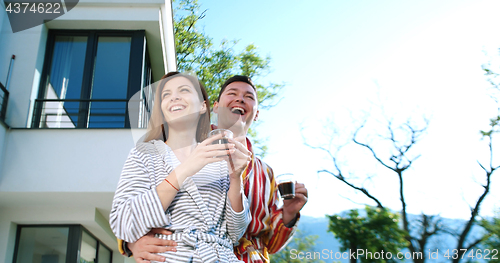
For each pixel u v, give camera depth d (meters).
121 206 0.90
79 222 5.54
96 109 5.86
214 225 0.97
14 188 4.79
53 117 5.73
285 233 1.30
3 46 5.82
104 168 4.91
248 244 1.18
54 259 5.41
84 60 6.16
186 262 0.88
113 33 6.33
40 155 4.93
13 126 5.39
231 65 9.09
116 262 7.05
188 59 9.15
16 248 5.43
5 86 5.59
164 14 6.39
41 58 5.96
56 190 4.81
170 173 0.93
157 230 0.92
